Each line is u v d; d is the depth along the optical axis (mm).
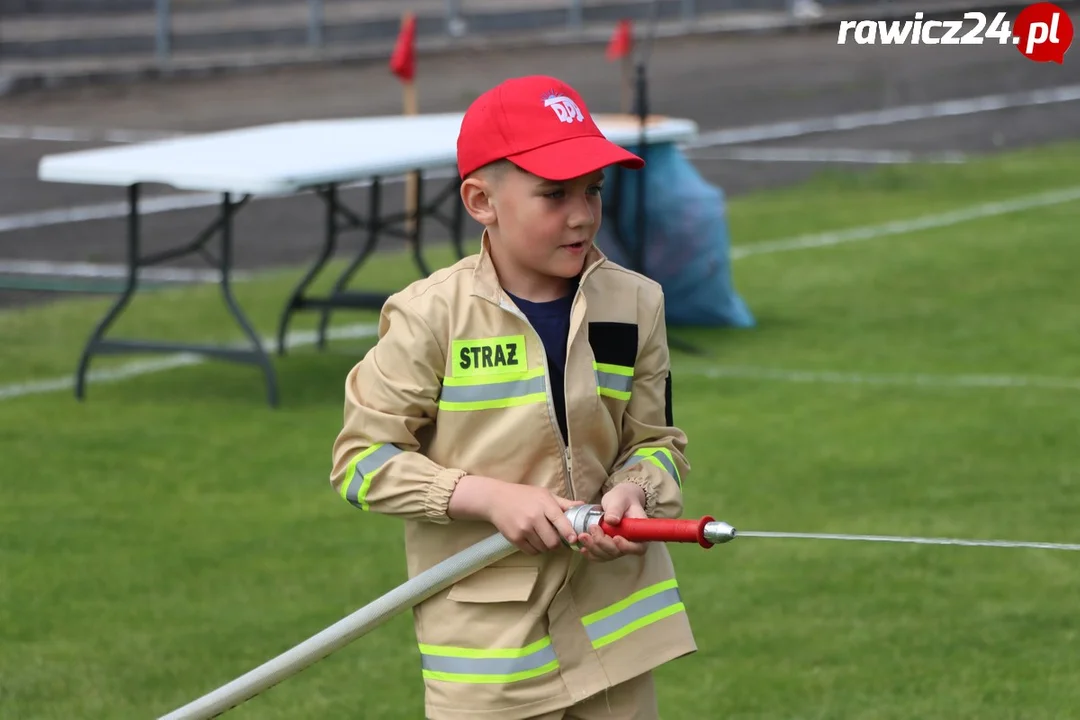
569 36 64562
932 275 24797
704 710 10023
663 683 10445
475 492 6602
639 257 20500
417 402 6805
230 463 15609
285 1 71000
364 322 22594
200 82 54656
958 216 30375
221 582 12398
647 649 6902
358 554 13023
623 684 6969
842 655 10852
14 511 14094
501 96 6621
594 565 6914
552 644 6832
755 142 41906
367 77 55281
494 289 6770
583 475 6848
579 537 6430
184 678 10648
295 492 14703
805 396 17844
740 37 65312
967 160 38438
